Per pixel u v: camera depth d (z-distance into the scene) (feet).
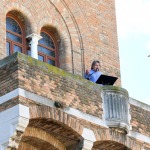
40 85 78.64
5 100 76.95
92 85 84.12
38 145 82.17
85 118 81.71
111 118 83.97
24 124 75.66
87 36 99.66
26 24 94.73
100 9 102.83
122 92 85.92
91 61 98.68
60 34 97.71
